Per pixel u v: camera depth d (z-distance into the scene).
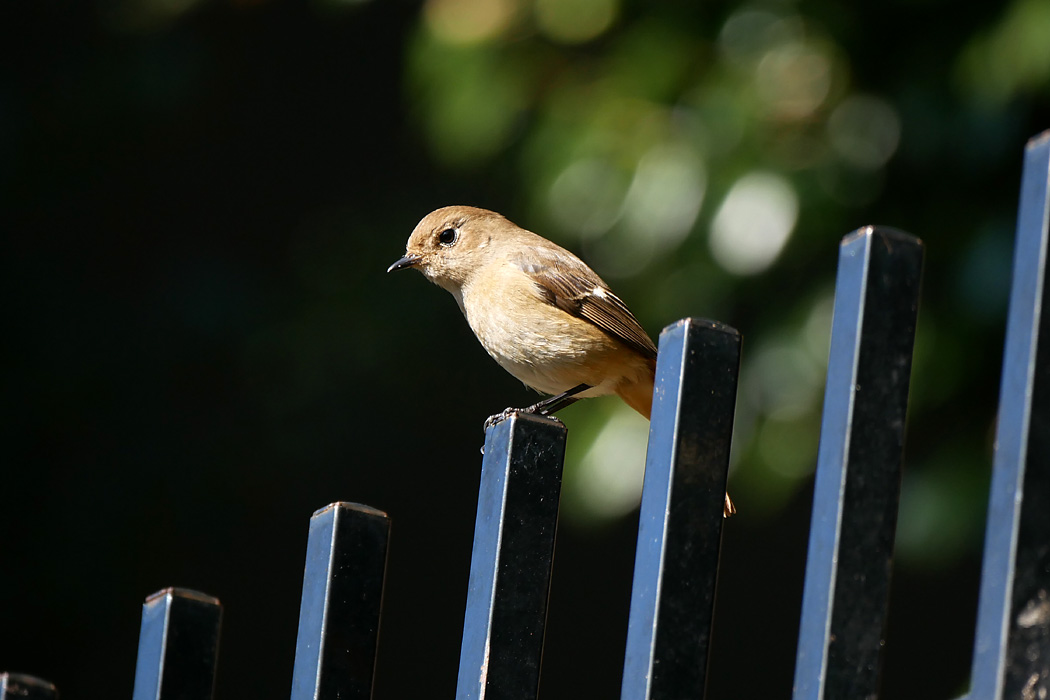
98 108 17.39
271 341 17.91
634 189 10.15
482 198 18.97
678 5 10.47
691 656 3.57
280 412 17.94
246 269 18.58
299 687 4.00
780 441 9.73
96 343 17.95
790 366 9.80
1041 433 3.26
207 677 4.14
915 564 9.47
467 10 11.04
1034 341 3.27
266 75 19.69
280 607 19.06
